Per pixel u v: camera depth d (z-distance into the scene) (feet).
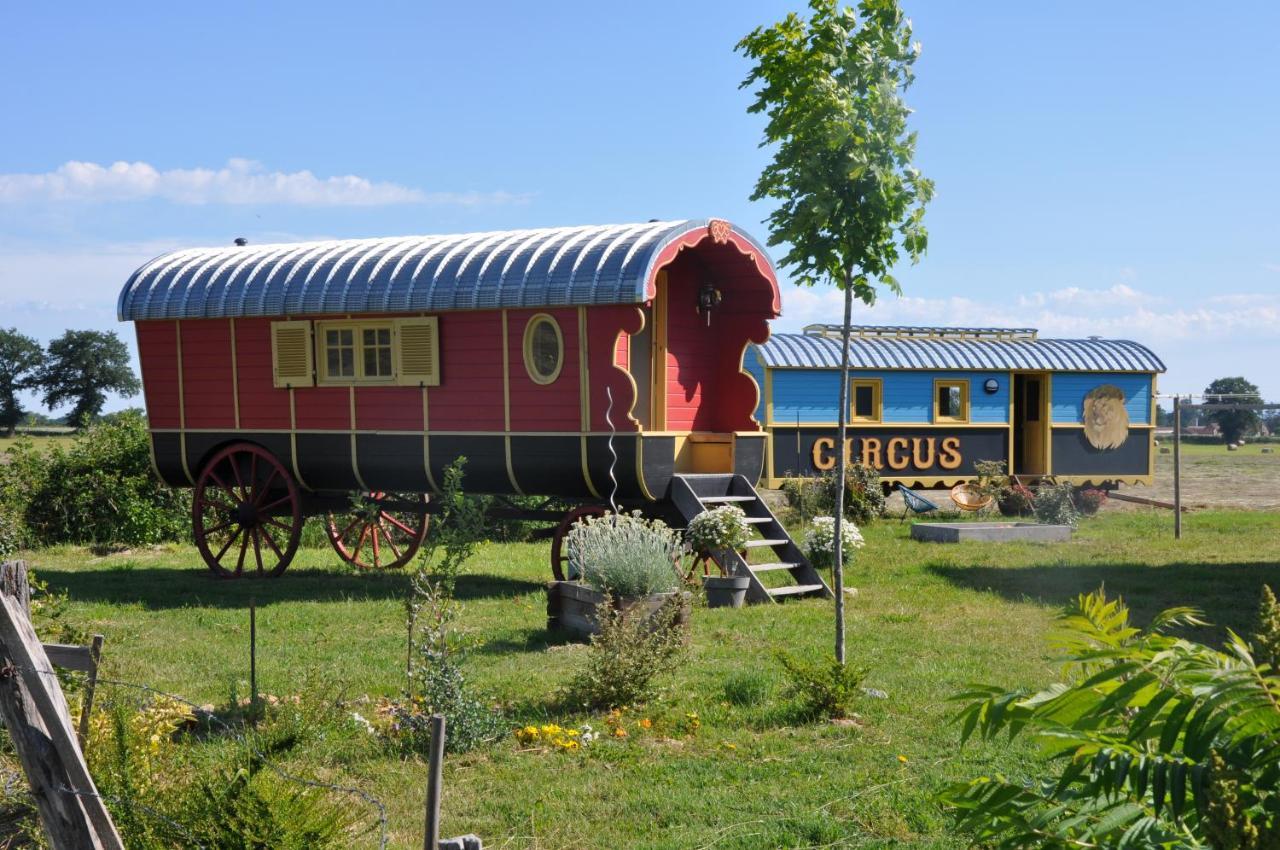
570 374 45.88
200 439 55.26
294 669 33.76
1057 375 96.07
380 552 67.05
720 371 52.01
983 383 92.53
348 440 51.47
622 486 45.50
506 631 39.75
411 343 49.44
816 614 42.93
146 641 38.34
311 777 18.93
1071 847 12.32
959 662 34.47
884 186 29.12
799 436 85.25
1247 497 106.83
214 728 26.63
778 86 29.91
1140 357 99.45
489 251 48.75
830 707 28.30
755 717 28.35
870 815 21.56
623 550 37.58
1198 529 74.33
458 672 26.63
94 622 41.60
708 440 50.47
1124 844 11.78
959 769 24.02
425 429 49.44
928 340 94.38
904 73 30.04
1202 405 70.28
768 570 46.83
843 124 28.55
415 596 30.14
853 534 56.59
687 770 24.48
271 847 16.55
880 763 24.71
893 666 34.06
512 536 71.61
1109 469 98.27
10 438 235.81
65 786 14.49
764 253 49.73
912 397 89.86
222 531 63.67
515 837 20.79
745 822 21.38
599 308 44.98
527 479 47.24
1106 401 97.91
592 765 24.89
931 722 27.73
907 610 44.11
